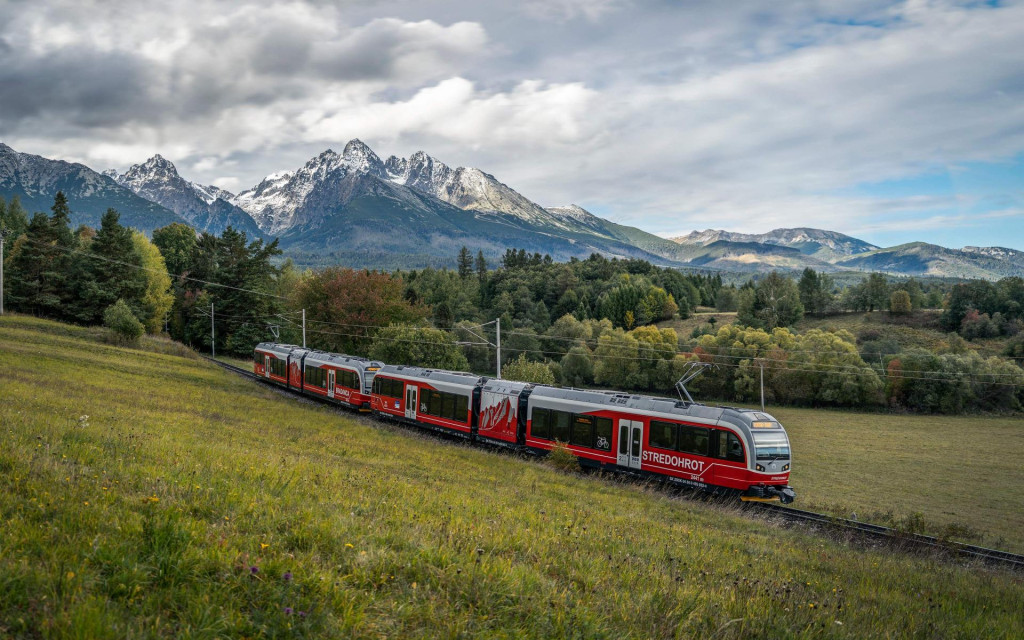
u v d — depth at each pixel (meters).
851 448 67.94
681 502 23.16
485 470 24.52
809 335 112.44
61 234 96.75
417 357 77.75
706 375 110.62
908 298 150.00
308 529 8.60
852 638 7.64
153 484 10.13
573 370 116.38
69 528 6.98
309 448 23.77
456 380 37.12
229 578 6.30
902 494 45.44
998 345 125.06
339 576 6.92
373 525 9.67
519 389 33.53
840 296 170.62
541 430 31.92
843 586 11.55
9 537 6.27
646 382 113.69
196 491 10.04
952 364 98.56
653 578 9.48
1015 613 10.91
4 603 5.05
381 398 42.12
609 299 161.75
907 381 98.62
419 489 15.77
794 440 72.62
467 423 35.72
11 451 10.68
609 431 29.08
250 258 101.06
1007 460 63.03
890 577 13.16
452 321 134.38
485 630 6.14
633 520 16.59
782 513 23.80
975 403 97.81
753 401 107.81
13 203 134.50
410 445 30.17
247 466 14.24
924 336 134.88
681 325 159.50
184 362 63.62
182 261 127.25
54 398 25.97
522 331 125.50
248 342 97.25
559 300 165.25
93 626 4.81
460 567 7.86
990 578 15.12
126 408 27.33
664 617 7.47
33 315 85.00
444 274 180.12
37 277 86.31
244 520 8.72
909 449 68.25
